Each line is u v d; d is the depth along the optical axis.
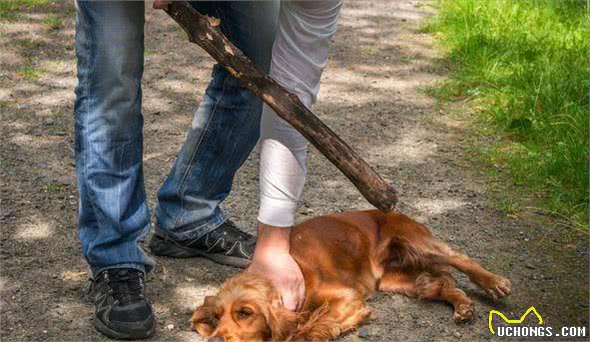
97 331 3.25
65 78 6.22
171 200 3.74
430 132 5.44
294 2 3.07
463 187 4.66
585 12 7.38
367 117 5.68
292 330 3.15
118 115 3.15
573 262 3.88
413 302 3.53
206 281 3.64
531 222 4.26
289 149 3.19
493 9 7.46
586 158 4.72
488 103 5.80
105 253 3.27
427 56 6.95
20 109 5.61
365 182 2.94
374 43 7.27
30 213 4.21
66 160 4.89
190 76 6.39
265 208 3.26
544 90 5.59
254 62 3.51
